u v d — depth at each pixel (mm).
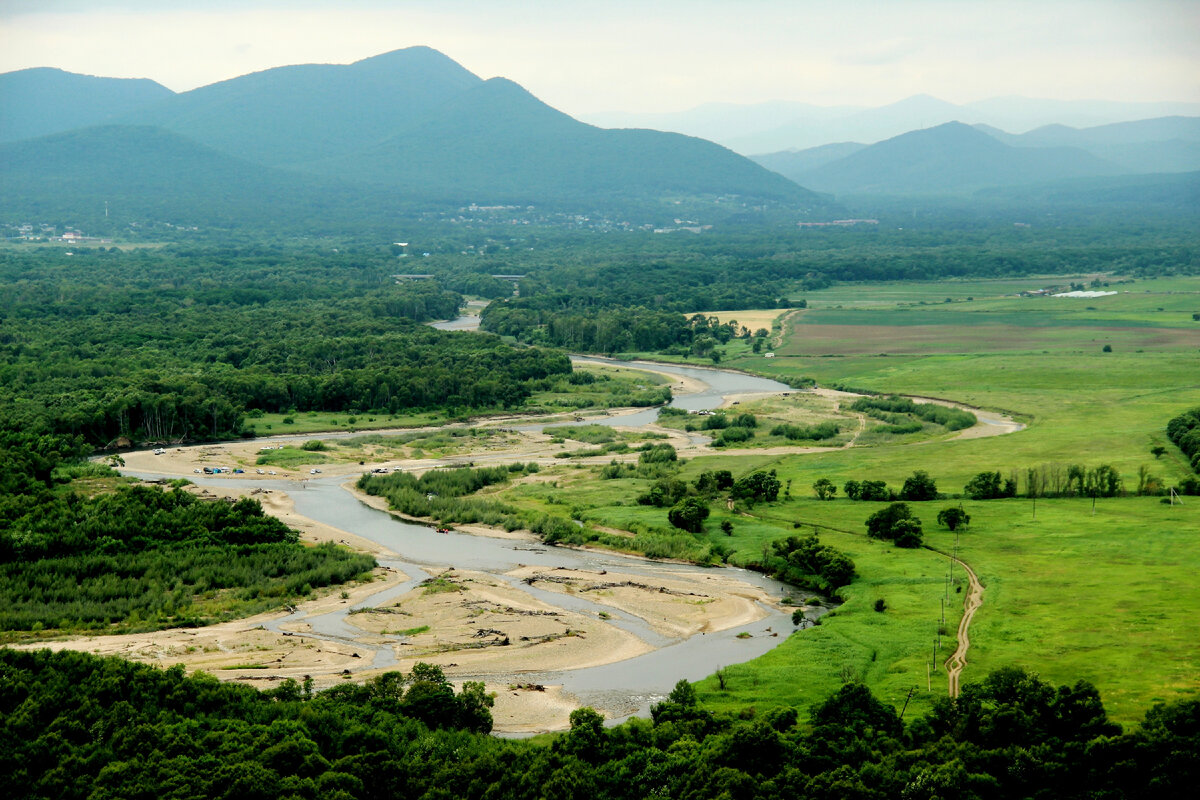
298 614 148625
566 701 118875
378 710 109750
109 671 113312
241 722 104812
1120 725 99312
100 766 97438
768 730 97438
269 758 96750
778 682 120250
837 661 126250
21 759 96938
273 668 126375
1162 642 124812
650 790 94812
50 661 115250
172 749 98625
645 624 146625
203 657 129500
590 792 93500
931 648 129625
